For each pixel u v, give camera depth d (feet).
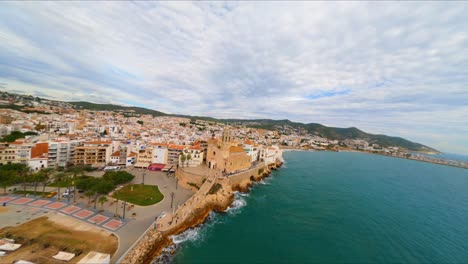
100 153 348.59
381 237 193.67
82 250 130.93
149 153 368.89
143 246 142.61
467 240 197.77
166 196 234.38
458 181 522.88
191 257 149.18
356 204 274.36
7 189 219.00
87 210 185.57
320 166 565.12
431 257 167.53
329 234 193.77
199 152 365.81
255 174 368.07
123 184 263.70
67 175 262.67
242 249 163.94
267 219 218.18
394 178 474.08
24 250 125.70
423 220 238.48
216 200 237.04
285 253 161.99
